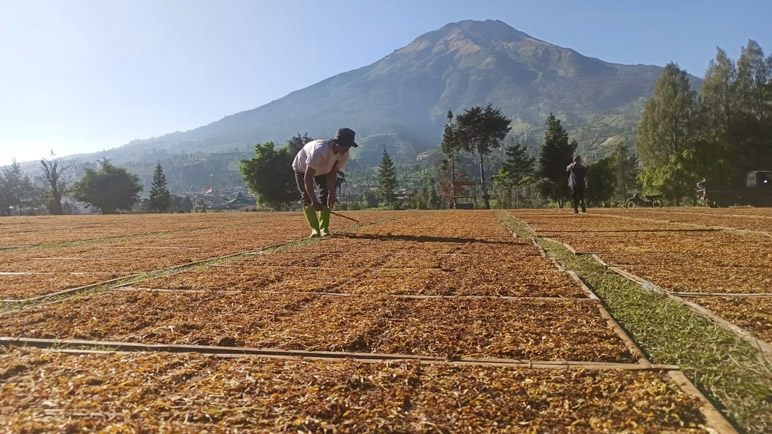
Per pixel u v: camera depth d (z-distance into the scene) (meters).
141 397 1.92
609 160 35.81
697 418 1.72
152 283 4.34
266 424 1.70
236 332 2.84
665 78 45.00
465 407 1.82
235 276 4.64
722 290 3.71
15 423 1.69
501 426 1.69
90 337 2.81
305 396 1.92
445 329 2.85
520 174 54.97
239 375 2.15
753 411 1.80
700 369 2.18
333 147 8.18
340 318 3.12
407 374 2.13
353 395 1.93
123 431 1.62
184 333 2.85
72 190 58.41
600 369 2.18
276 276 4.63
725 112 42.59
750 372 2.14
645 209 19.02
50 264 5.82
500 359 2.34
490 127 46.50
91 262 5.92
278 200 50.91
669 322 2.93
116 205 59.75
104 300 3.68
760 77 41.62
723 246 6.34
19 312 3.36
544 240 7.57
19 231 12.05
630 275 4.38
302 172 8.48
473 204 42.91
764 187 25.41
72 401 1.88
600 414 1.76
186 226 12.91
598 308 3.27
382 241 7.64
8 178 67.25
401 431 1.65
